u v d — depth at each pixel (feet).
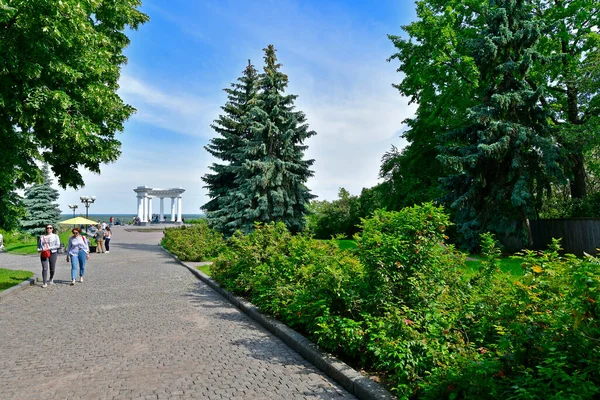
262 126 80.23
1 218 37.76
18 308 28.86
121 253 80.84
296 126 85.25
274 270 27.22
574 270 10.61
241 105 103.65
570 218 61.31
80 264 42.06
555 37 70.85
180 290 37.17
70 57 32.01
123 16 44.68
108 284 40.63
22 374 15.78
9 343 20.10
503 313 13.61
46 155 40.42
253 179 77.41
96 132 37.35
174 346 19.67
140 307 29.25
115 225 236.84
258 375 15.78
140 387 14.48
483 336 14.30
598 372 9.74
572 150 60.70
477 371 10.64
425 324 15.08
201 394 13.85
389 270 17.12
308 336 20.08
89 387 14.48
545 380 10.17
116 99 40.32
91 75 35.01
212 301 31.94
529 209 57.62
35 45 28.96
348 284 18.20
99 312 27.48
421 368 13.12
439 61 68.08
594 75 58.03
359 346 15.70
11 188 33.55
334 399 13.55
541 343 10.90
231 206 81.15
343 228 126.93
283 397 13.65
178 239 73.97
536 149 58.90
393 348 13.46
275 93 84.69
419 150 80.12
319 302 18.25
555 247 14.03
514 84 61.21
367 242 17.71
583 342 10.36
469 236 59.67
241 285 31.50
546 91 70.69
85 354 18.33
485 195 61.57
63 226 173.37
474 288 18.80
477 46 60.95
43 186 137.39
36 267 57.26
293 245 30.86
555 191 83.82
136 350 18.97
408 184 79.82
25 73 28.58
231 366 16.80
